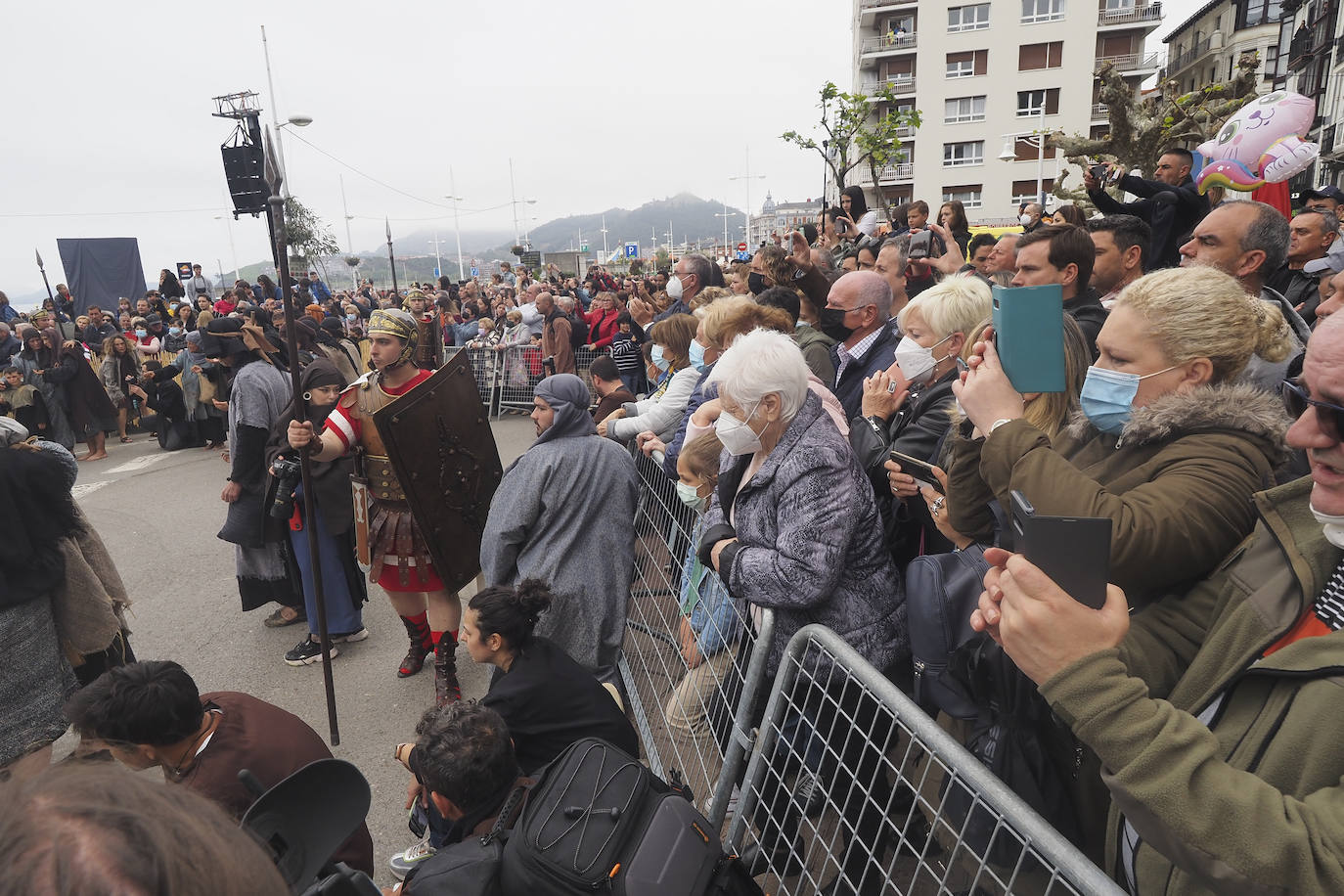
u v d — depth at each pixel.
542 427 3.27
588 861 1.65
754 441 2.03
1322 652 0.85
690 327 4.61
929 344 2.45
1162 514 1.15
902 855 1.70
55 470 2.82
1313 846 0.73
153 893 0.43
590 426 3.27
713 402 2.73
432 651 4.16
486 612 2.49
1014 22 40.22
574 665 2.58
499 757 2.05
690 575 2.61
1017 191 41.72
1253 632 0.97
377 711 3.66
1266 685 0.92
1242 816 0.75
